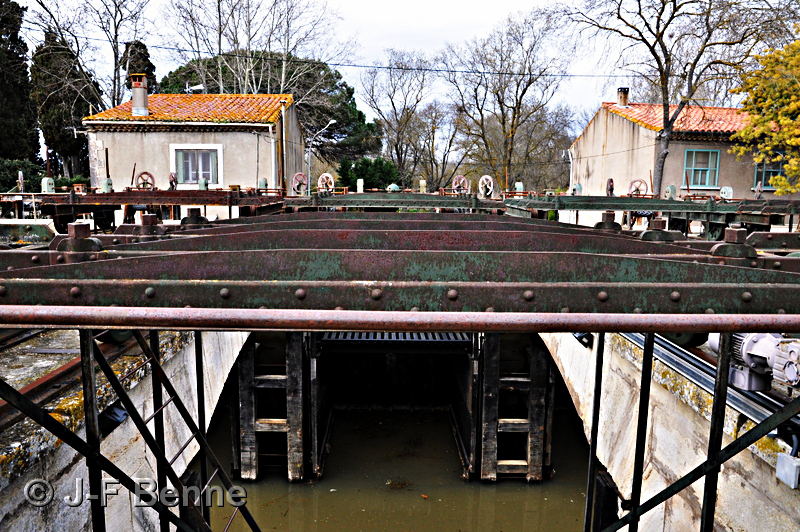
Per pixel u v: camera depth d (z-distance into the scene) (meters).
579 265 2.62
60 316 1.81
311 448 8.41
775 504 3.00
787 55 15.77
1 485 2.64
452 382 11.00
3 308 1.81
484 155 37.16
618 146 23.91
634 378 5.05
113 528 3.75
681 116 22.55
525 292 2.00
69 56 27.84
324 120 36.50
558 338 8.04
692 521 3.88
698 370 3.70
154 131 18.41
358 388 11.20
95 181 18.53
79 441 2.31
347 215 6.20
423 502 7.87
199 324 1.78
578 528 7.29
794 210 8.81
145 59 30.86
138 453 4.13
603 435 5.89
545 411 8.27
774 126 16.92
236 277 2.55
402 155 43.34
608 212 5.61
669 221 11.69
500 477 8.41
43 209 8.39
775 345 2.94
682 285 2.05
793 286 2.09
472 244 3.73
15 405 2.02
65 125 28.91
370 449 9.51
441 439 9.92
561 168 42.19
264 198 8.91
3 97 28.11
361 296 2.00
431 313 1.77
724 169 21.44
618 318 1.82
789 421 2.81
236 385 8.41
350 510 7.66
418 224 4.82
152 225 4.39
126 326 1.81
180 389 5.05
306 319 1.76
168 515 3.01
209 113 19.11
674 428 4.19
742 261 3.16
